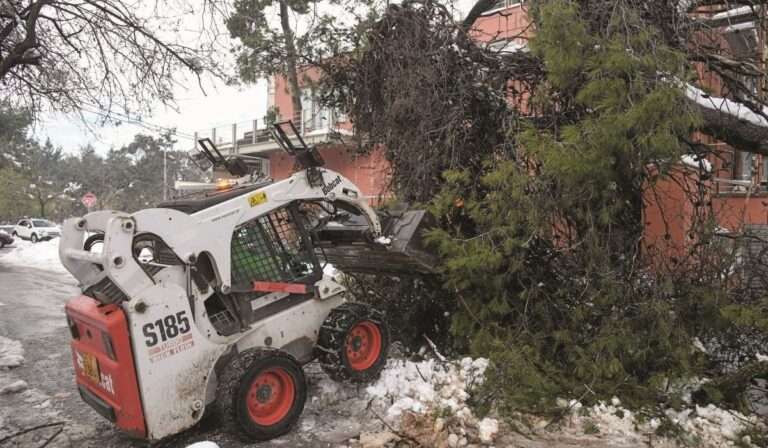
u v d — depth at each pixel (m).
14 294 11.67
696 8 6.16
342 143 7.77
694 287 5.43
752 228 6.19
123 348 3.77
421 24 6.28
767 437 4.30
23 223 35.94
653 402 4.78
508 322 5.79
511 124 5.61
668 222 6.00
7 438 4.39
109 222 3.75
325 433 4.39
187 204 4.38
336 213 5.57
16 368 6.42
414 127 6.31
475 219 5.43
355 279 6.77
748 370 4.78
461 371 5.28
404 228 5.57
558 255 5.61
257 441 4.21
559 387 4.91
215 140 20.69
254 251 4.70
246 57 8.24
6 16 7.06
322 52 7.54
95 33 7.84
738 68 5.90
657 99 4.31
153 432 3.85
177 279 4.12
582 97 4.62
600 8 4.99
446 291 5.96
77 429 4.63
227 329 4.45
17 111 8.98
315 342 5.03
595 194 4.89
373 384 5.18
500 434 4.33
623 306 5.15
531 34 5.38
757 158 9.62
